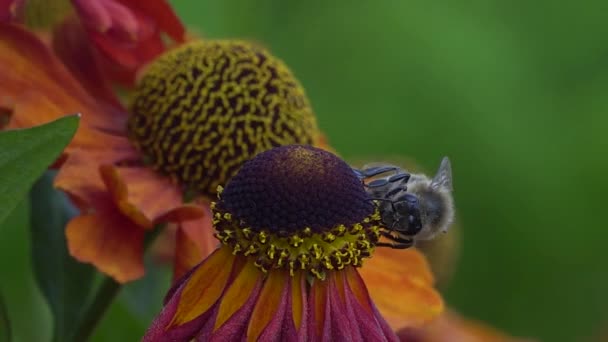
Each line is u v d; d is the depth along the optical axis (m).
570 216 0.29
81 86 0.21
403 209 0.20
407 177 0.19
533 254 0.29
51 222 0.21
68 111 0.21
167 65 0.21
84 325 0.20
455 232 0.25
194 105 0.21
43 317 0.24
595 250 0.29
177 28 0.21
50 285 0.21
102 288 0.20
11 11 0.20
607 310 0.29
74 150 0.20
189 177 0.21
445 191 0.20
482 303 0.29
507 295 0.29
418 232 0.20
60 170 0.20
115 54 0.22
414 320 0.20
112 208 0.20
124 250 0.19
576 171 0.29
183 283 0.17
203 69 0.21
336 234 0.17
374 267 0.20
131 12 0.21
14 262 0.25
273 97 0.21
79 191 0.19
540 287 0.29
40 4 0.21
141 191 0.20
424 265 0.20
